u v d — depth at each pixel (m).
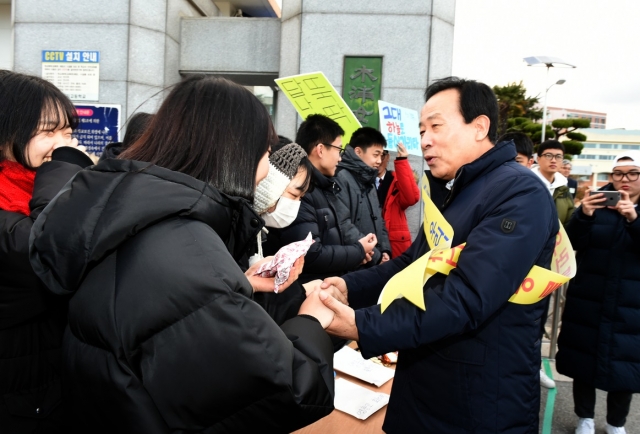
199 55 5.57
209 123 0.83
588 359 2.40
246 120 0.86
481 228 1.10
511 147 1.25
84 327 0.72
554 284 1.11
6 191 1.11
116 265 0.73
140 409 0.68
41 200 1.03
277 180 1.30
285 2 5.13
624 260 2.32
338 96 3.40
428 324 1.03
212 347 0.68
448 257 1.13
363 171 2.75
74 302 0.74
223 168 0.83
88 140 5.01
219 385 0.68
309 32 4.83
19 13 5.01
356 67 4.80
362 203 2.72
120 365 0.68
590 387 2.51
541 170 3.88
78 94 5.00
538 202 1.12
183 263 0.70
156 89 5.20
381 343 1.04
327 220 2.25
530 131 18.19
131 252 0.72
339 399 1.39
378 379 1.50
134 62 4.99
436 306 1.04
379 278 1.47
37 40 5.02
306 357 0.79
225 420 0.71
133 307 0.69
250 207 0.86
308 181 1.57
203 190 0.77
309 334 0.87
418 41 4.76
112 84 4.99
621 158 2.47
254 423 0.71
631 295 2.31
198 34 5.57
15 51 5.04
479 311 1.04
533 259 1.08
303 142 2.42
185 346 0.68
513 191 1.13
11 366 1.04
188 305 0.68
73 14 4.98
